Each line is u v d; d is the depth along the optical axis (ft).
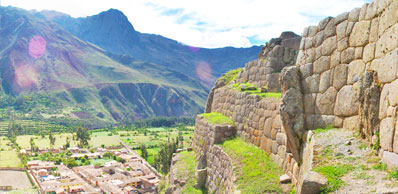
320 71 35.78
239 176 43.34
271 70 63.26
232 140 60.23
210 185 58.65
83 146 391.45
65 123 621.31
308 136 34.47
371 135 27.07
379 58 26.78
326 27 35.47
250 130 56.08
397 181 21.40
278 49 64.13
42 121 615.57
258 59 70.54
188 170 68.64
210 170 61.00
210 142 64.95
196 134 81.35
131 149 368.27
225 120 67.67
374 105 26.45
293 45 62.85
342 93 32.14
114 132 520.01
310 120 36.52
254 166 44.73
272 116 47.55
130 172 243.81
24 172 256.11
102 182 219.20
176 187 63.93
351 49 31.42
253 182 40.40
